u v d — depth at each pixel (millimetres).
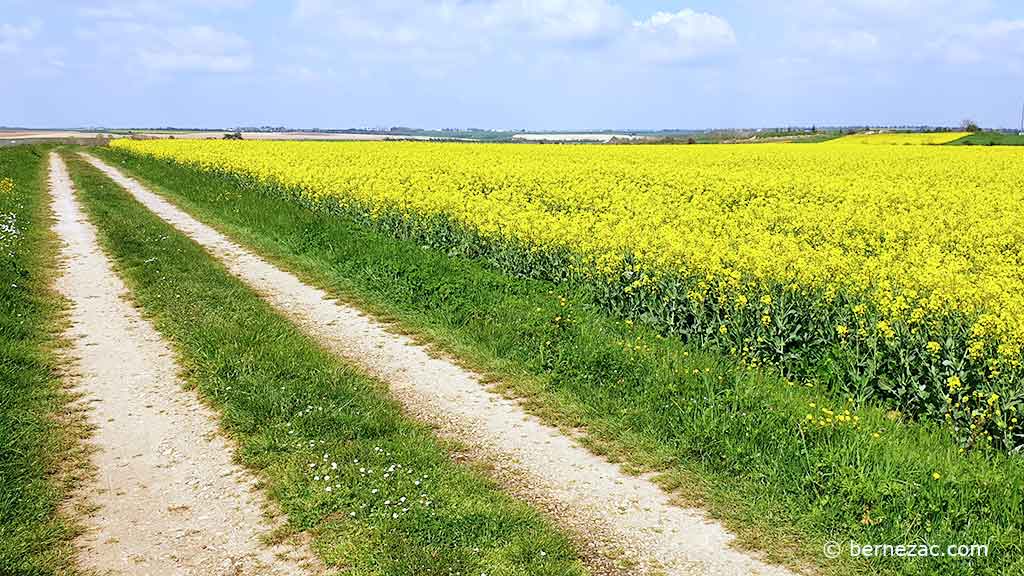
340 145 54750
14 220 17906
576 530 5867
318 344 10297
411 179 23812
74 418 7656
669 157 40156
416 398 8484
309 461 6684
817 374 8820
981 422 7266
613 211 18375
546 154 42719
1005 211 18281
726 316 9977
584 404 8086
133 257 14758
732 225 15219
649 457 7008
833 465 6230
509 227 14203
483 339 10078
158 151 46250
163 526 5797
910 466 6371
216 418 7680
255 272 14484
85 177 32375
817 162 35938
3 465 6383
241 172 29328
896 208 19578
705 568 5387
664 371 8570
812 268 10094
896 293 9531
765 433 6941
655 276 10844
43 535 5562
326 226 17484
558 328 10070
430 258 14242
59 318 11094
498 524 5766
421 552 5363
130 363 9266
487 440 7441
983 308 8797
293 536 5660
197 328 10172
